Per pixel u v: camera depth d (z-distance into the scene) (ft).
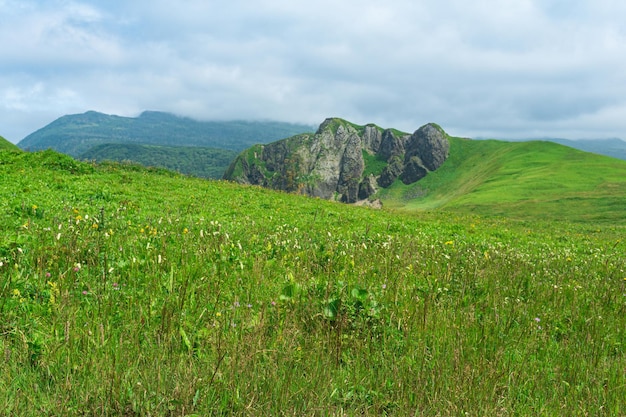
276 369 15.80
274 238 40.16
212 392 14.61
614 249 73.20
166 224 45.80
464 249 46.96
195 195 87.20
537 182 435.53
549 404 16.07
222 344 16.74
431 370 17.06
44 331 17.57
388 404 15.79
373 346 19.34
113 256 28.07
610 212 261.24
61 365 15.25
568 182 419.33
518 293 28.04
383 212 110.42
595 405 15.87
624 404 16.16
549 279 34.24
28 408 13.12
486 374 16.94
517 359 19.57
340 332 19.13
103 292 21.30
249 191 106.93
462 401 15.21
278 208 84.99
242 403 14.28
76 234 30.83
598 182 403.95
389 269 30.04
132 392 14.24
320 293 23.13
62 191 71.26
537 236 86.38
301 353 17.58
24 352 15.58
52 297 19.66
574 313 25.71
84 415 13.46
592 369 18.60
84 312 19.21
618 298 29.66
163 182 97.71
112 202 67.77
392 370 17.26
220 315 19.29
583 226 130.72
